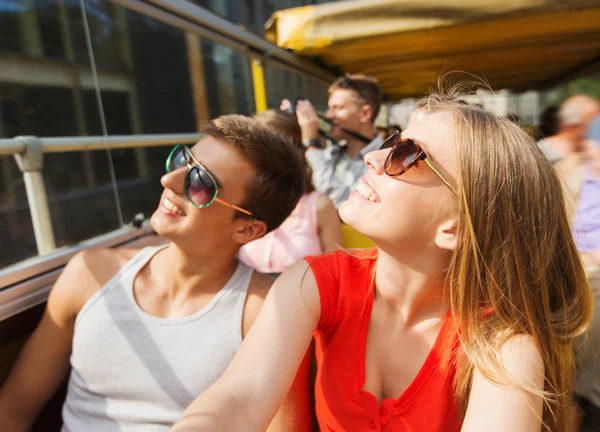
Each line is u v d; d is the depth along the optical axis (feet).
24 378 3.84
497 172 2.80
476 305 2.91
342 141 8.95
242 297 3.84
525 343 2.85
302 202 6.41
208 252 3.74
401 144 2.78
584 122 8.21
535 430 2.59
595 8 7.16
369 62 11.67
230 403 2.60
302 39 8.64
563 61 14.30
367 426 2.99
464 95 3.60
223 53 9.19
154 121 9.81
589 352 5.08
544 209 2.92
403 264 3.03
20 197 4.49
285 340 2.95
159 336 3.66
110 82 9.01
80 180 5.69
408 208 2.81
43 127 7.69
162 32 9.30
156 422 3.56
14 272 3.98
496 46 10.23
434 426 2.96
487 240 2.84
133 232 5.71
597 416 5.30
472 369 2.93
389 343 3.15
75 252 4.73
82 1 6.60
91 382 3.69
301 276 3.25
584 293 3.18
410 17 7.93
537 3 7.25
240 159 3.67
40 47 9.27
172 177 3.54
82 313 3.74
